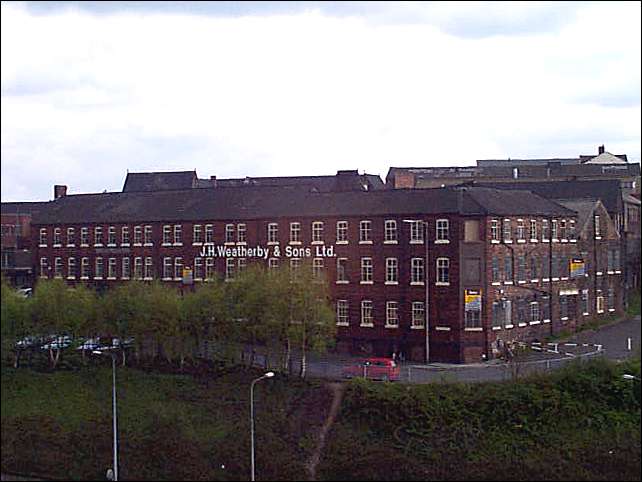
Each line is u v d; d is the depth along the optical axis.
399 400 55.78
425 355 70.25
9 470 57.94
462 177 119.75
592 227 85.56
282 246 80.12
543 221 77.69
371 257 73.69
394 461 53.38
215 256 85.56
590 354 64.94
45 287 71.44
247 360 67.19
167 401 61.25
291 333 62.41
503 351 70.44
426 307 70.25
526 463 52.62
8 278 94.06
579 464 52.88
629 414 56.19
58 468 57.00
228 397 60.47
